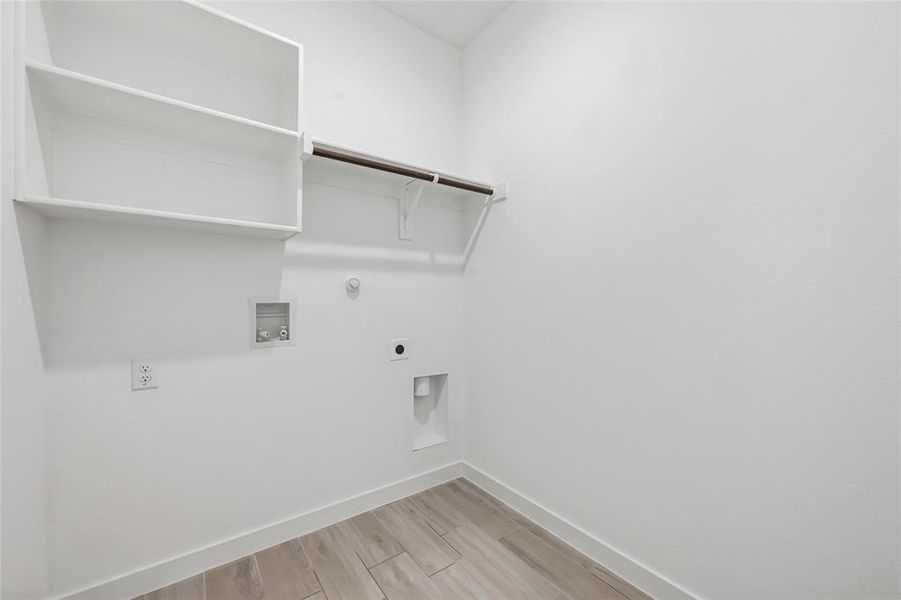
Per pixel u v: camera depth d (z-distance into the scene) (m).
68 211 1.04
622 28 1.35
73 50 1.14
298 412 1.59
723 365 1.09
